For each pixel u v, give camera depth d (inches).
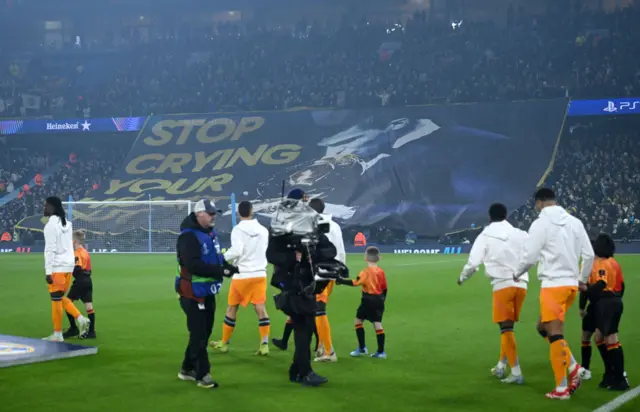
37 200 1700.3
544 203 290.0
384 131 1669.5
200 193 1600.6
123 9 2342.5
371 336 434.0
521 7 1990.7
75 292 424.5
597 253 301.7
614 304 294.8
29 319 514.6
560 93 1669.5
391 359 362.0
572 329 453.1
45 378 312.8
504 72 1792.6
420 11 2206.0
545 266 284.5
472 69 1830.7
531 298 619.2
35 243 1540.4
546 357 366.0
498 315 313.0
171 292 681.6
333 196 1531.7
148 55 2133.4
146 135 1818.4
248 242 370.3
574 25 1911.9
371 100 1798.7
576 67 1768.0
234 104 1892.2
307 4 2277.3
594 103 1584.6
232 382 309.6
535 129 1574.8
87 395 284.4
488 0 2129.7
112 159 1899.6
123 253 1370.6
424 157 1577.3
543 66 1798.7
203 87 1967.3
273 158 1669.5
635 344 399.2
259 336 434.3
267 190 1578.5
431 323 482.6
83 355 365.7
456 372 331.3
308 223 300.8
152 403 272.7
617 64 1732.3
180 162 1713.8
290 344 405.4
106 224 1523.1
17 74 2139.5
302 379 306.5
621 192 1455.5
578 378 283.4
